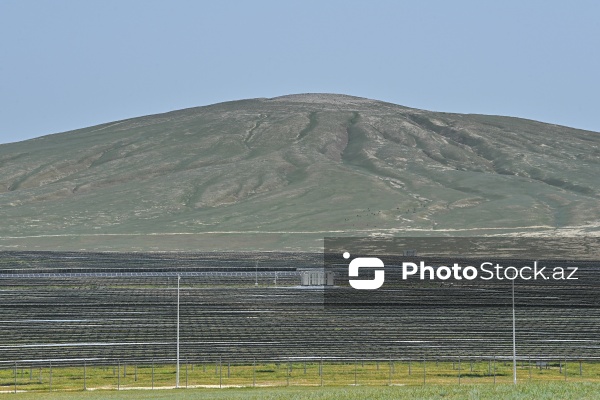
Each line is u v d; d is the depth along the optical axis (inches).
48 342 5826.8
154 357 5423.2
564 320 6550.2
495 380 4707.2
